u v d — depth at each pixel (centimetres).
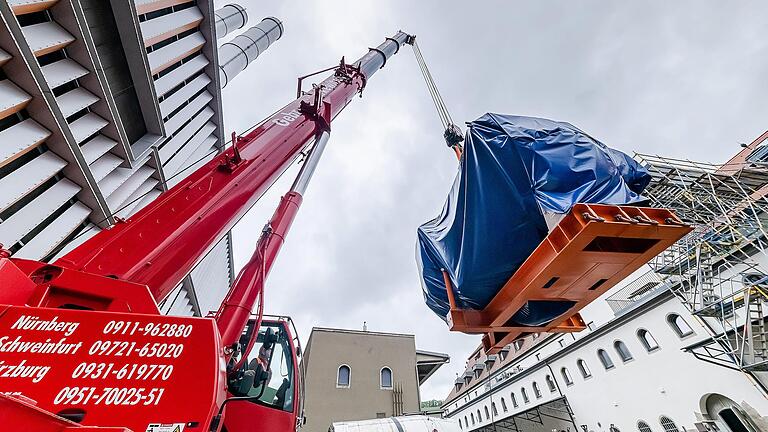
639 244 344
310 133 505
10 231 442
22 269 206
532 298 404
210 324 196
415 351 1961
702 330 1205
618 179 392
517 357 2284
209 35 1005
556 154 409
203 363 178
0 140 412
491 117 476
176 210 297
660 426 1336
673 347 1303
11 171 444
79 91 566
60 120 478
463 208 478
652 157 769
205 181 334
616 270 359
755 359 782
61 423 126
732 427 1117
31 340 167
